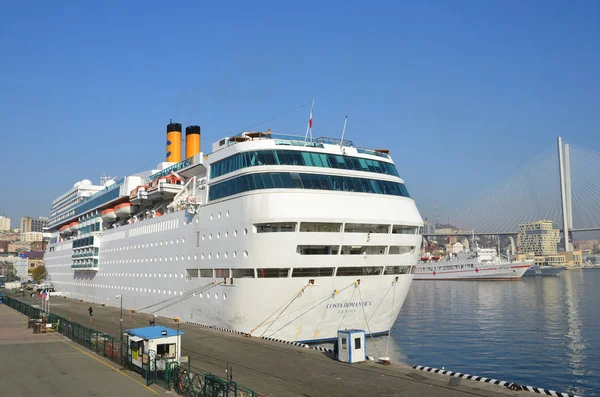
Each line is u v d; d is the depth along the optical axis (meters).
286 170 32.31
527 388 19.23
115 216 57.75
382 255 34.53
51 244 90.12
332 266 32.56
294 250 31.23
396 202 35.72
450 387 20.14
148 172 53.25
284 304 32.03
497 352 39.12
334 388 20.61
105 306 58.47
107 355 28.52
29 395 20.50
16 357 28.48
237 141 35.69
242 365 24.78
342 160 34.78
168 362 21.50
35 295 94.75
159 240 44.94
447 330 50.53
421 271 175.62
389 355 34.09
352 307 34.16
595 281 148.38
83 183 76.12
